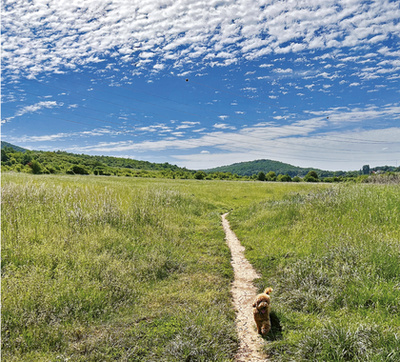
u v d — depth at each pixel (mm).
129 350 4520
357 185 16734
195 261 9289
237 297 6848
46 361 4371
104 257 8078
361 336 4258
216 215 18969
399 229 8953
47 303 5703
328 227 10438
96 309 5961
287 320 5273
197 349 4414
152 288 7168
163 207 16406
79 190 16812
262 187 39938
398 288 5547
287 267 7785
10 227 9320
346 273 6449
